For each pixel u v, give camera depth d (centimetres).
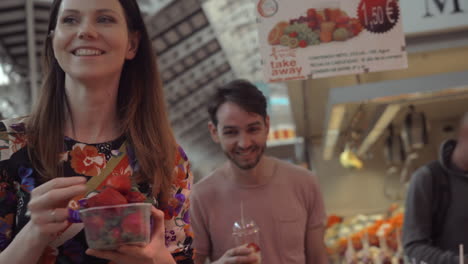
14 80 513
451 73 215
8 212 102
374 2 148
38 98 113
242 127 170
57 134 108
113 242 82
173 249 117
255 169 179
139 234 84
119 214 82
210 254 189
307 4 148
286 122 617
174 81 528
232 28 449
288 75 146
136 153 114
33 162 105
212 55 494
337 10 148
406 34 207
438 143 421
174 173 121
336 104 227
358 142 360
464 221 188
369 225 323
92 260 103
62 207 89
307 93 301
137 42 126
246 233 144
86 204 87
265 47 147
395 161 386
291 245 179
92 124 113
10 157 104
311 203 190
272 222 179
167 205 119
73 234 101
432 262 178
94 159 110
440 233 194
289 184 186
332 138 372
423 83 217
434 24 205
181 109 594
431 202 193
